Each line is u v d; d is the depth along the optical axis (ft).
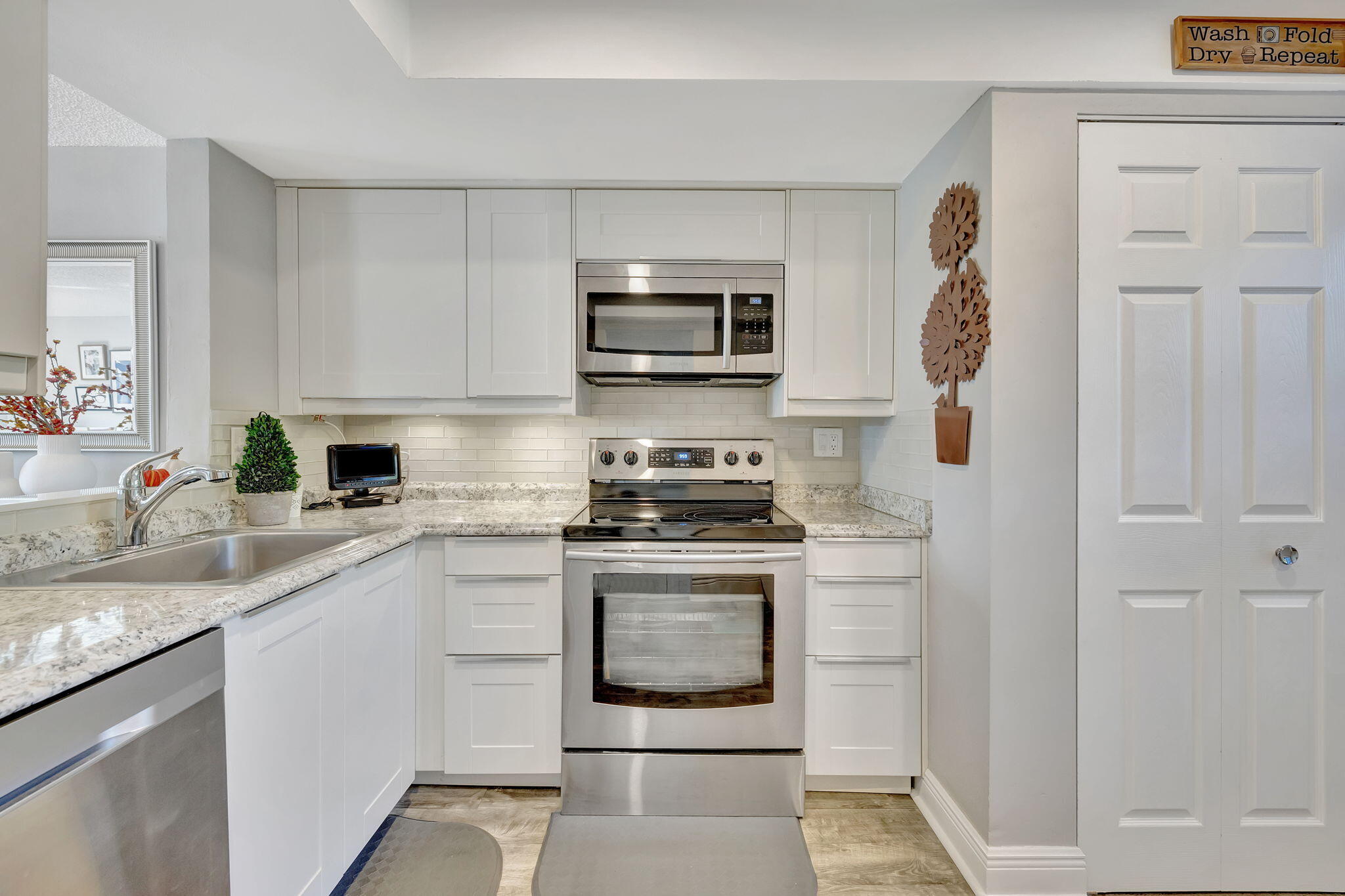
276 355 6.97
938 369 5.91
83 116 6.11
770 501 7.72
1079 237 5.06
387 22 4.57
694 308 7.06
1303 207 5.08
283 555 5.83
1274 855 5.08
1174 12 4.97
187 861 3.23
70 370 6.57
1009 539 5.02
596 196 7.02
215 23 4.21
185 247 5.94
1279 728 5.09
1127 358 5.07
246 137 5.90
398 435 8.24
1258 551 5.08
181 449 5.10
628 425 8.24
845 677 6.28
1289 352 5.08
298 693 4.22
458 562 6.27
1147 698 5.08
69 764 2.63
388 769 5.65
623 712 6.15
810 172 6.73
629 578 6.17
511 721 6.28
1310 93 5.06
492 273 7.04
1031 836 5.05
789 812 6.15
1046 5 4.95
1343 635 5.07
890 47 4.94
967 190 5.36
